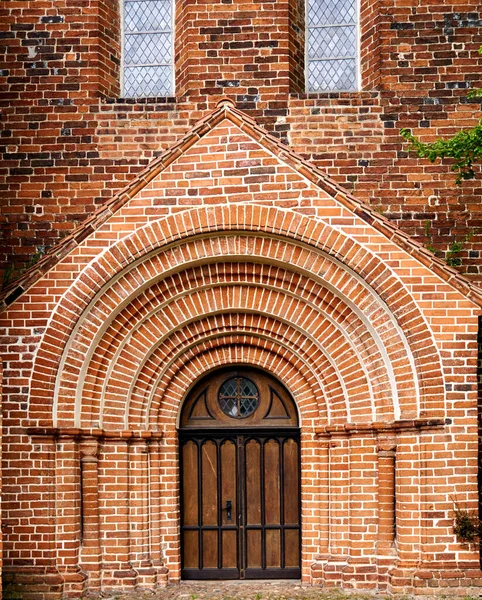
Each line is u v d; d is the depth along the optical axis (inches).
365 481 459.8
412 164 492.7
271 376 493.0
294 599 438.9
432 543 436.8
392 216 490.6
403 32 500.7
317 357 474.0
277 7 499.5
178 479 483.2
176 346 476.4
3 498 450.0
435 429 440.5
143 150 494.6
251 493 487.5
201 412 491.8
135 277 459.2
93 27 502.9
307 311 470.6
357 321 461.7
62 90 498.9
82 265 454.3
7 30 502.9
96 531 458.0
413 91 497.4
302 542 474.6
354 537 457.4
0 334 453.1
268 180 452.8
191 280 468.1
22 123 496.7
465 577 433.7
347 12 528.7
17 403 451.5
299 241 452.1
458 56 499.5
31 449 450.9
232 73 497.7
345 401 468.4
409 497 442.9
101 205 476.7
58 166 494.3
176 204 454.6
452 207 490.6
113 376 468.1
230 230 453.4
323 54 526.6
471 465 439.2
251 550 484.4
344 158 493.0
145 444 471.2
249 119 454.3
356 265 448.1
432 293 446.0
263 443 490.0
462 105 496.7
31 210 492.4
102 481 464.1
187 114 495.5
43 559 447.5
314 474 475.5
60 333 453.1
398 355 450.6
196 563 484.1
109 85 513.0
